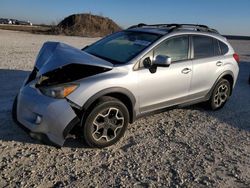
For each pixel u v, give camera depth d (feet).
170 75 19.11
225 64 23.15
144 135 18.38
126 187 13.21
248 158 16.62
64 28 214.90
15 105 16.69
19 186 12.66
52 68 15.71
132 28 21.74
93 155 15.58
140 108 18.08
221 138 18.95
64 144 16.34
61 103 14.88
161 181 13.84
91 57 16.66
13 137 16.62
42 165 14.33
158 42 18.66
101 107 15.71
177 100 20.16
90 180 13.50
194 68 20.71
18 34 114.32
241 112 24.48
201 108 24.16
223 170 15.19
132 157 15.71
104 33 221.87
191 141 18.12
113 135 16.61
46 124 14.84
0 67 34.60
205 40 22.00
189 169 15.01
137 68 17.52
